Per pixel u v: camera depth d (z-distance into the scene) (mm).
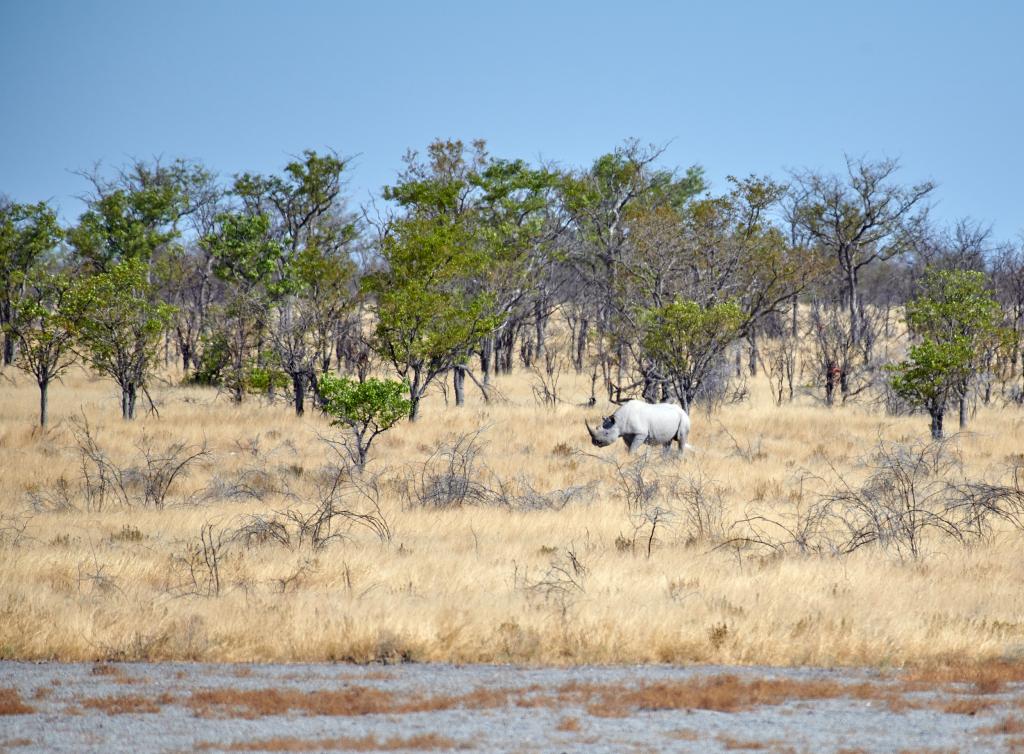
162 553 54250
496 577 48844
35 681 33406
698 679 34031
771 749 26734
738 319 120375
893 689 33062
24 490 74062
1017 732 28484
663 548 57125
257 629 39250
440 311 117500
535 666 36312
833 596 45969
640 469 79000
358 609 41719
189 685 33062
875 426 117625
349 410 84688
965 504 65000
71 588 46125
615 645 37719
